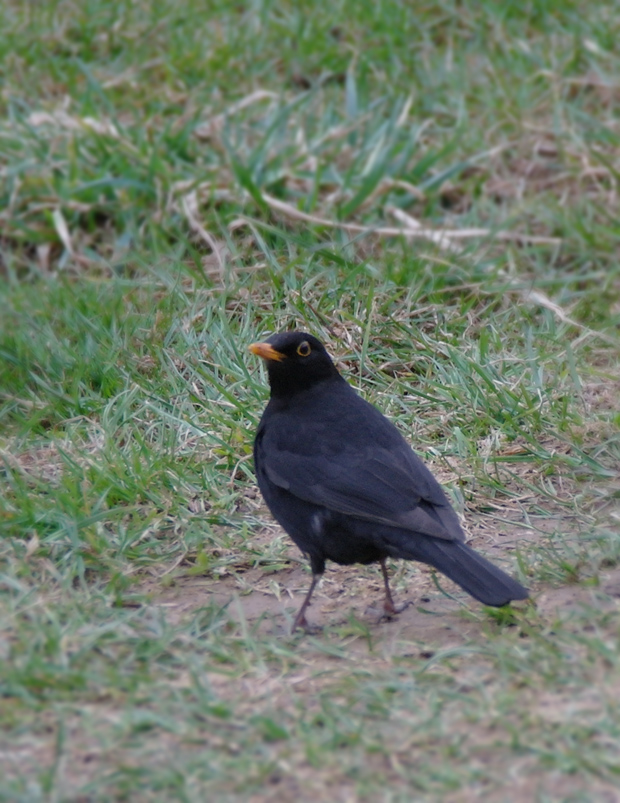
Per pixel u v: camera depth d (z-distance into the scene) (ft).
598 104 58.75
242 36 63.72
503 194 52.80
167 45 63.93
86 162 52.75
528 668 23.12
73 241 50.19
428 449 35.47
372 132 53.93
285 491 28.45
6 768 20.04
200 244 48.29
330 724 21.07
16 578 28.73
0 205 51.55
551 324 42.47
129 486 33.14
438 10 67.10
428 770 19.66
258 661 24.50
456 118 56.90
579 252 48.44
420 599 28.81
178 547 30.99
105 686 22.84
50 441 36.45
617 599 26.78
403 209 51.49
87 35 64.39
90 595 27.86
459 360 39.06
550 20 65.62
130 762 20.16
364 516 26.55
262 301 42.88
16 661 23.52
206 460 35.01
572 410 37.27
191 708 21.90
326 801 19.04
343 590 29.60
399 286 43.70
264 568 30.50
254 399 37.99
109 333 41.70
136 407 38.19
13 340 41.88
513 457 34.78
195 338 40.81
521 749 20.21
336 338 41.19
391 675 23.57
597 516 31.78
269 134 51.49
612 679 22.43
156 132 55.01
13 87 59.82
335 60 61.72
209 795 19.20
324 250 44.11
